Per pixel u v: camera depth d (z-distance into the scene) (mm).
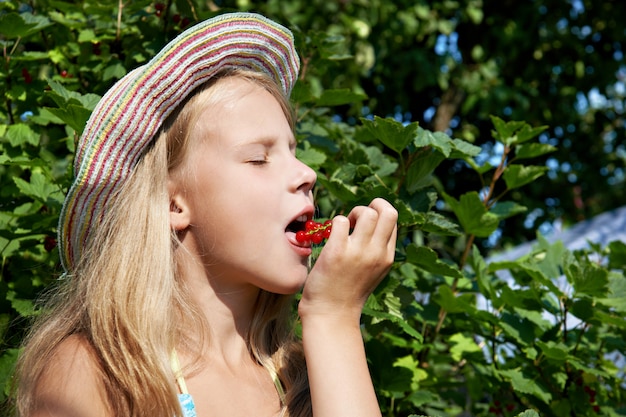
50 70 2281
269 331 1436
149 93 1268
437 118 5797
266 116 1290
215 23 1312
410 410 2033
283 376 1390
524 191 6328
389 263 1264
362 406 1177
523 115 5961
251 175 1251
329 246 1232
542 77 6102
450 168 5910
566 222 6297
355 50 5188
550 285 1949
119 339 1212
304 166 1291
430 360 2189
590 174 6598
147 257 1256
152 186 1283
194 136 1274
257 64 1380
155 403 1189
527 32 5828
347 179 1847
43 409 1163
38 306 1788
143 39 2172
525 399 2082
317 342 1216
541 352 1967
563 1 5984
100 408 1179
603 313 1888
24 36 2061
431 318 2020
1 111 2102
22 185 1863
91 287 1268
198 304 1295
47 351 1234
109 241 1285
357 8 5262
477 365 2098
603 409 2041
